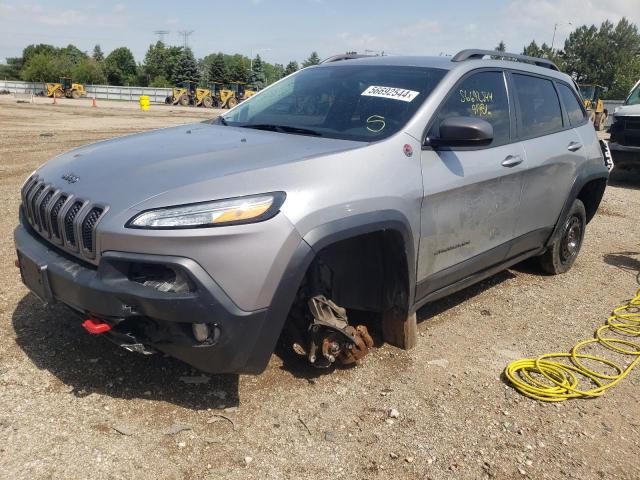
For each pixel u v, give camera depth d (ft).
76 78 282.77
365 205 9.98
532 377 12.17
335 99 12.86
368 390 11.07
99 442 8.98
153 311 8.58
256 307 8.89
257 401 10.38
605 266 20.36
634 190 37.99
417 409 10.61
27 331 12.10
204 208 8.66
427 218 11.46
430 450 9.54
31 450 8.66
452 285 13.23
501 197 13.70
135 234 8.53
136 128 61.36
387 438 9.73
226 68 265.75
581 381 12.19
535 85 15.88
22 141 43.78
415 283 11.66
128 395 10.19
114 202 8.98
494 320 14.98
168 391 10.41
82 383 10.41
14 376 10.44
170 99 152.15
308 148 10.53
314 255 9.27
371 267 11.29
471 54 13.85
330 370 11.60
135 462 8.64
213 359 8.97
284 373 11.35
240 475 8.59
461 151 12.46
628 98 40.65
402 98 12.16
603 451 9.91
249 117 13.57
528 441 10.01
